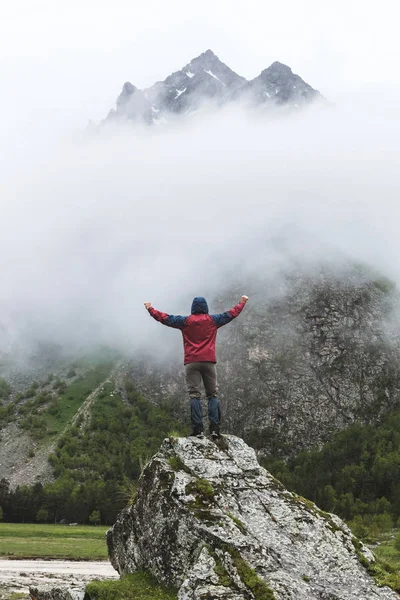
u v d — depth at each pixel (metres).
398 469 181.38
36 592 15.55
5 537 96.38
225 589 11.55
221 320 15.83
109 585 13.44
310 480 184.50
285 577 11.81
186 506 13.34
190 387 15.63
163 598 12.57
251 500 13.80
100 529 119.88
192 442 14.99
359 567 12.52
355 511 129.50
